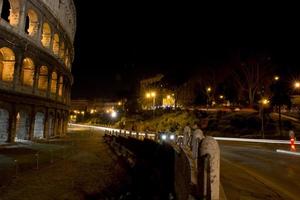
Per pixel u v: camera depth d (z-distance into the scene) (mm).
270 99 51625
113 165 24141
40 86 42469
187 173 7188
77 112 166750
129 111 104812
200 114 59719
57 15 43906
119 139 37094
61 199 14312
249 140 37938
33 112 37406
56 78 47062
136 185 16766
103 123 120688
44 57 39312
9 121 31719
